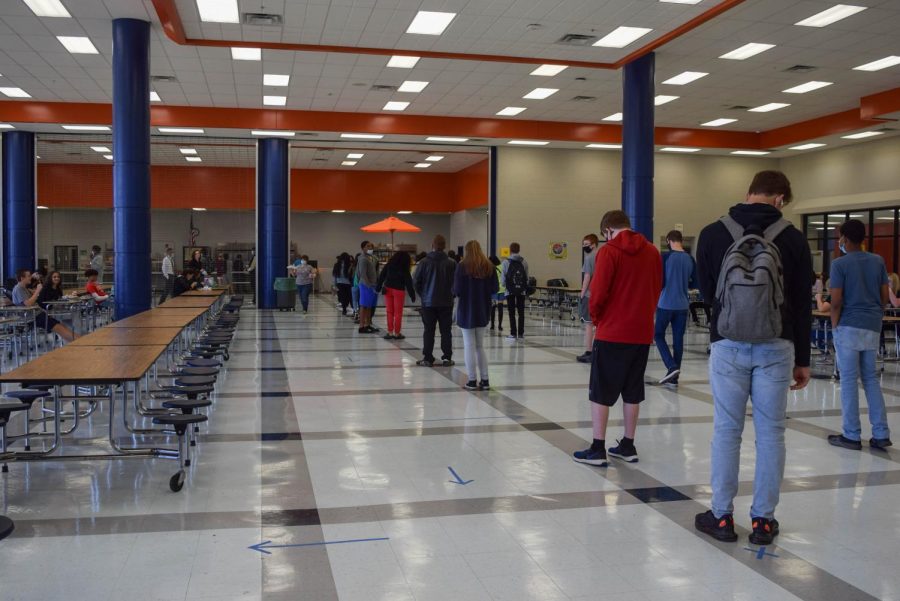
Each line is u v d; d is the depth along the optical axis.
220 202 26.27
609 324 4.54
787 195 3.28
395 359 9.69
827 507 3.84
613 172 21.25
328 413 6.22
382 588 2.85
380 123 17.91
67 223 26.22
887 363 9.87
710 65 13.17
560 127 18.92
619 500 3.94
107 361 4.46
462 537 3.39
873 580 2.96
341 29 11.21
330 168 26.92
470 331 7.38
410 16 10.61
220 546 3.26
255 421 5.91
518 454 4.91
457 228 28.38
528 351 10.78
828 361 10.17
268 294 19.66
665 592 2.83
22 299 11.22
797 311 3.25
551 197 20.88
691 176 21.50
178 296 13.37
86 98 16.23
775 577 2.97
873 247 18.83
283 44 11.95
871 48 12.08
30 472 4.43
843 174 19.44
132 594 2.77
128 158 10.70
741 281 3.09
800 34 11.34
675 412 6.31
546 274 20.88
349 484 4.21
